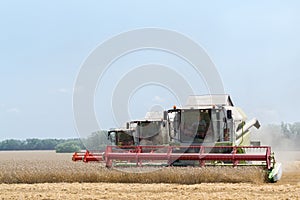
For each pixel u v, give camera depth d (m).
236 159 29.14
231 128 33.44
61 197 21.52
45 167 30.69
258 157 28.95
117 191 23.70
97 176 28.81
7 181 29.08
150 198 20.97
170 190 23.89
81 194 22.55
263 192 22.92
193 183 27.58
